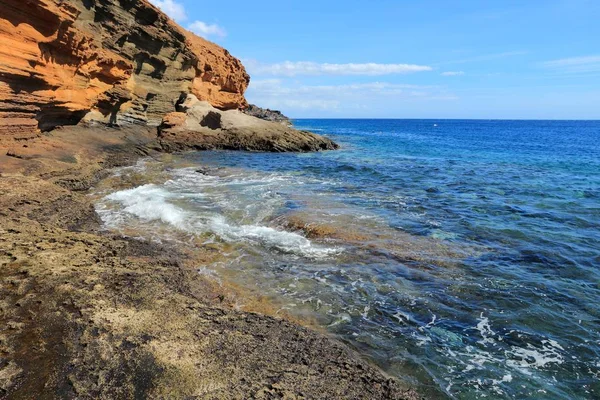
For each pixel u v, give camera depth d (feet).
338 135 203.51
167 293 20.57
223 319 18.93
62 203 35.88
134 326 17.04
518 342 20.15
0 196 32.50
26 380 13.74
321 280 26.18
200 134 98.73
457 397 16.26
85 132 70.08
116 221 35.94
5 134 48.57
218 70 141.49
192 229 34.53
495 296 24.63
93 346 15.51
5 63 46.29
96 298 18.90
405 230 36.35
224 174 62.75
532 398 16.38
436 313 22.62
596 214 43.55
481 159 98.02
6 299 18.21
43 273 20.67
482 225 38.70
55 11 51.93
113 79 77.82
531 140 182.80
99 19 72.59
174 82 106.01
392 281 26.30
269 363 15.88
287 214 39.11
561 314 22.77
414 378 17.29
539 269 28.68
